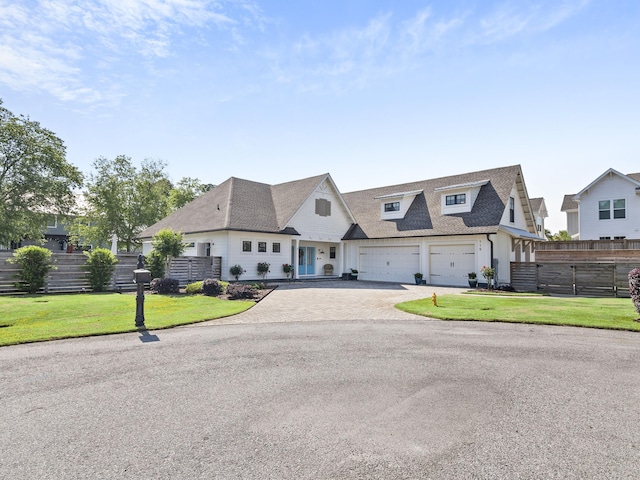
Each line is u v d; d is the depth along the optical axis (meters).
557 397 4.26
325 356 6.00
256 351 6.29
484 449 3.09
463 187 21.33
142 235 26.89
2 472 2.73
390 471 2.76
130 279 16.09
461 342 6.97
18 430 3.44
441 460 2.92
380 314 10.28
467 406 4.01
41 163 28.08
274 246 22.20
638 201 25.39
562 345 6.74
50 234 38.91
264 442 3.22
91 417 3.73
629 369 5.30
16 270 13.62
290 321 9.14
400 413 3.83
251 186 25.67
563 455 2.99
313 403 4.10
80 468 2.80
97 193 35.00
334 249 27.23
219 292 14.28
